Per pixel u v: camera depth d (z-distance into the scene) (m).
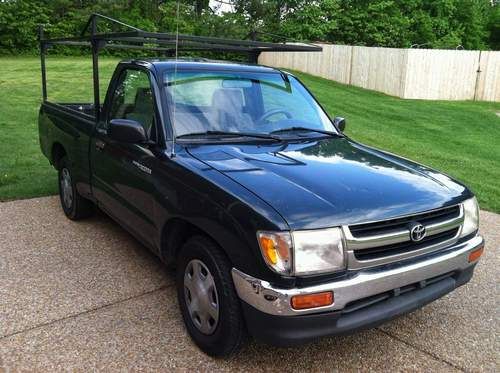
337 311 2.76
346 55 21.67
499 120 16.12
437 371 3.22
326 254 2.74
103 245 5.03
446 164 9.55
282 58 24.64
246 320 2.89
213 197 3.05
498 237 5.72
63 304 3.86
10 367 3.09
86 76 18.86
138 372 3.09
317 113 4.62
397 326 3.74
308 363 3.25
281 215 2.74
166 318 3.71
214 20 25.78
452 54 19.61
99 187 4.76
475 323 3.81
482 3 39.44
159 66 4.15
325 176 3.23
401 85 19.61
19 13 27.33
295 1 30.62
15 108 13.50
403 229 2.99
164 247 3.70
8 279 4.25
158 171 3.62
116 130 3.77
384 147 10.95
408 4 33.09
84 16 27.28
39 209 6.11
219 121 3.98
